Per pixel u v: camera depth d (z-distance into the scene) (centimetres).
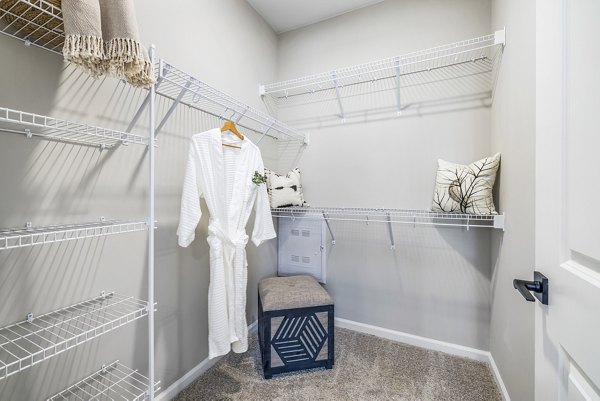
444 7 184
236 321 151
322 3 207
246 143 160
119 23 76
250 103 208
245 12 202
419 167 192
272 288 181
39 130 94
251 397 144
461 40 179
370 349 190
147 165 132
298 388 150
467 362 174
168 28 141
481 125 174
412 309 198
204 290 167
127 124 122
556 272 58
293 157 239
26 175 91
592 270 47
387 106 202
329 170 224
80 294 106
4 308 87
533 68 106
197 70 159
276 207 207
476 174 154
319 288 182
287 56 241
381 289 208
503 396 139
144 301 119
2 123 85
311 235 233
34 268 94
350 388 150
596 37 46
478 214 152
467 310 181
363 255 214
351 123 216
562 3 57
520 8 121
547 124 63
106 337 115
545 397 62
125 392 122
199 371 161
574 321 51
